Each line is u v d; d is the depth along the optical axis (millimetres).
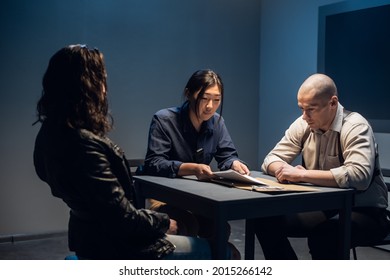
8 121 3807
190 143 2537
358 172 2098
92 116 1647
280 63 4680
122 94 4188
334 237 2156
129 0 4176
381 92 3656
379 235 2244
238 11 4734
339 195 2043
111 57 4121
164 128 2502
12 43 3773
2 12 3727
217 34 4629
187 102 2547
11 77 3789
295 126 2520
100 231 1658
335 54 3992
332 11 4008
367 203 2271
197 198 1853
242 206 1817
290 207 1928
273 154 2506
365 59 3764
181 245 1799
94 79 1667
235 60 4746
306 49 4406
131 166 3908
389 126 3602
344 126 2266
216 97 2426
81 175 1579
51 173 1648
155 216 1711
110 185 1586
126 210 1605
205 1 4543
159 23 4324
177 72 4438
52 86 1666
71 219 1734
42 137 1690
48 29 3885
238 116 4805
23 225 3908
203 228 2498
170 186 2039
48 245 3768
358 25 3807
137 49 4234
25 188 3900
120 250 1676
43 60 3885
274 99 4754
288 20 4582
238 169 2424
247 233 2473
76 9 3971
